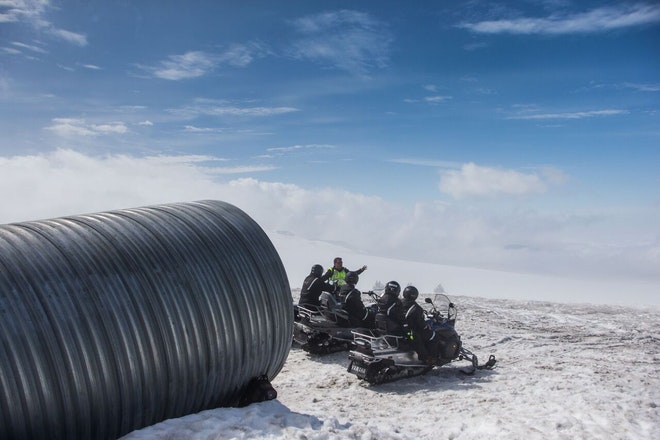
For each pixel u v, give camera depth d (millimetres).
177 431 4891
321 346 10516
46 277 4781
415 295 9008
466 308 17656
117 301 5043
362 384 8766
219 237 6336
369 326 10664
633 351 11398
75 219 5809
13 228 5289
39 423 4418
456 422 6855
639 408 7086
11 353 4309
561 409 7078
